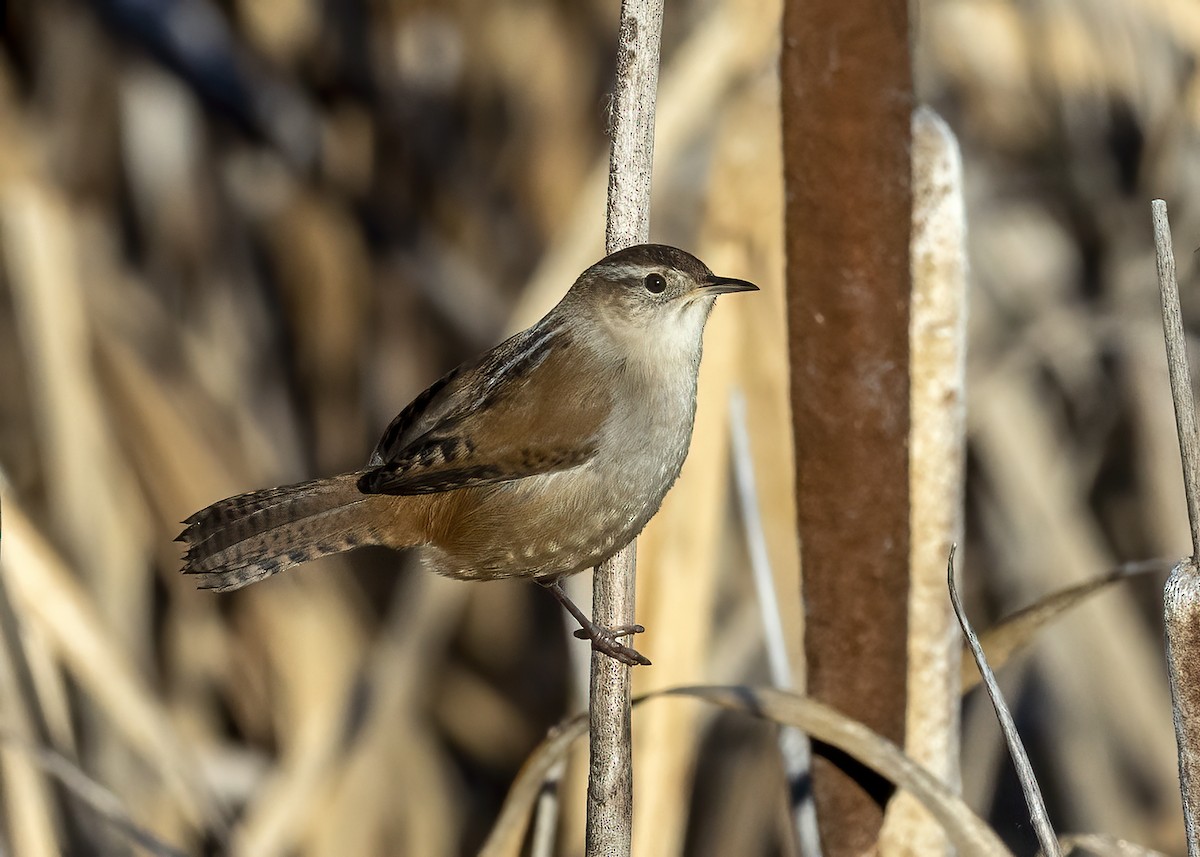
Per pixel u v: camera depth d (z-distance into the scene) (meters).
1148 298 11.10
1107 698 10.40
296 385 12.49
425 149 12.64
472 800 11.97
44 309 10.00
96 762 9.98
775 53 8.04
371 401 12.54
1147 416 11.14
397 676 10.21
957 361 6.74
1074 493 11.12
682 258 7.48
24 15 12.28
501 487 7.24
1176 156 11.05
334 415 12.44
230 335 12.09
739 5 8.55
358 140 12.49
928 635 6.78
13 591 8.03
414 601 10.48
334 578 11.08
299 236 12.41
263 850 9.45
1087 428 11.67
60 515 9.99
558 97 12.78
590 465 7.17
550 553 7.32
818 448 6.48
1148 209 11.25
